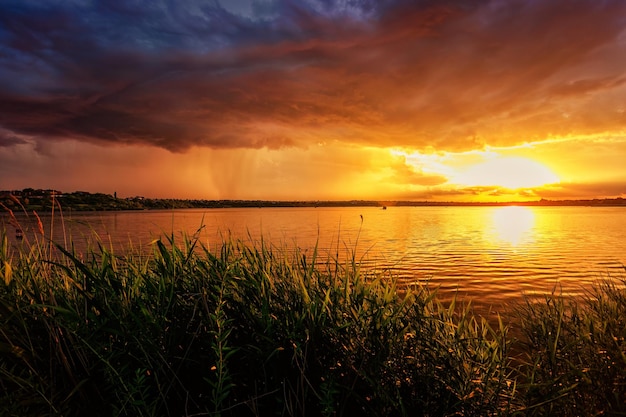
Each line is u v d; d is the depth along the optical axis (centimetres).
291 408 212
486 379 252
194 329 250
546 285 1510
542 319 380
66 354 225
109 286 232
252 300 266
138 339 214
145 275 269
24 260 272
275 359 235
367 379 226
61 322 214
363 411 236
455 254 2712
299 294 276
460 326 298
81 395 207
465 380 250
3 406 179
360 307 274
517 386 262
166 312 227
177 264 286
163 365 220
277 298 276
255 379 237
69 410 194
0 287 232
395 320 262
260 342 239
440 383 247
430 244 3512
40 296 229
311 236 4278
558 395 247
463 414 240
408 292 293
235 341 249
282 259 335
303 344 240
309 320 246
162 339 223
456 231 5594
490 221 9500
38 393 190
